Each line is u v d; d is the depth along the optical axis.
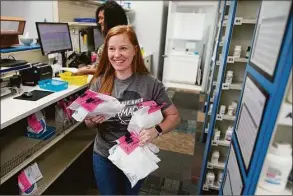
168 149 2.82
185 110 4.29
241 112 0.81
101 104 1.13
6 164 1.33
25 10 2.74
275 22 0.54
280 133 0.60
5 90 1.48
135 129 1.18
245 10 1.81
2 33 1.80
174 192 2.06
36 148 1.53
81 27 3.07
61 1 2.71
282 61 0.49
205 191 2.04
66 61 2.50
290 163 0.60
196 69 6.18
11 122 1.12
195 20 6.13
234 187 0.76
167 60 5.70
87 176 2.20
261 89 0.60
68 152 2.05
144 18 4.95
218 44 2.60
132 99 1.23
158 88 1.26
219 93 1.74
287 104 0.52
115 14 1.91
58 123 1.86
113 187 1.39
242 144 0.73
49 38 2.11
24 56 2.10
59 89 1.66
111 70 1.28
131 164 1.11
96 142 1.34
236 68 1.97
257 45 0.69
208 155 1.98
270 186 0.62
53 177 1.72
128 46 1.17
